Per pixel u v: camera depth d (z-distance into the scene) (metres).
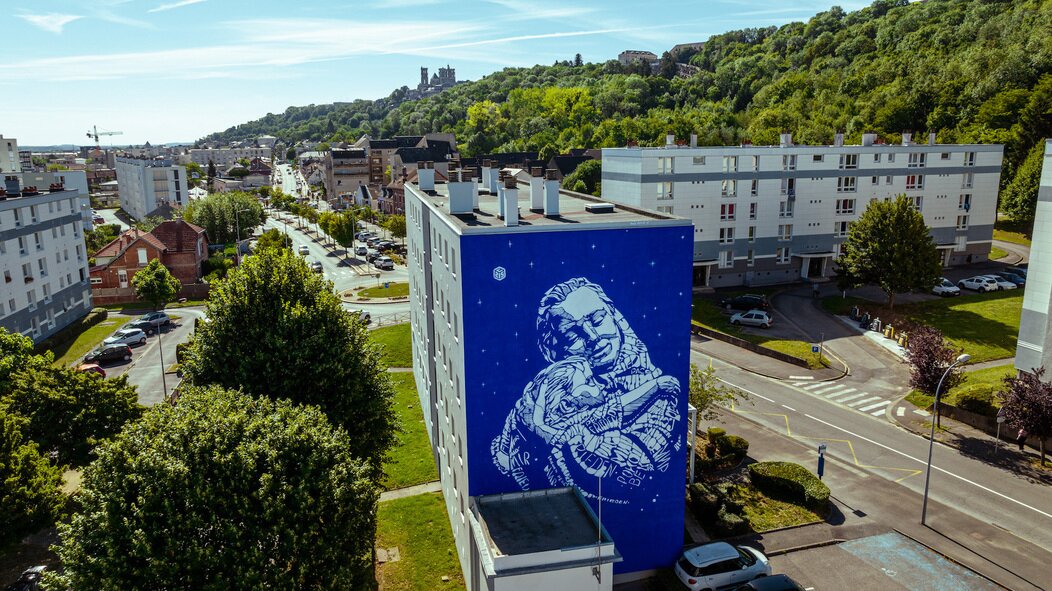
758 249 77.75
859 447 41.00
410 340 65.31
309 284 35.91
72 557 21.41
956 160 82.31
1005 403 38.31
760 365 55.78
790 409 47.03
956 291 72.06
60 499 30.45
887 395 49.22
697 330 64.25
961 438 41.94
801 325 64.94
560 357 27.23
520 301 26.50
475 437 27.23
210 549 21.19
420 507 35.50
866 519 33.06
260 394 32.28
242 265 35.97
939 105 124.00
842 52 195.62
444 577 29.59
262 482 22.83
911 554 30.27
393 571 30.09
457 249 26.41
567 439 27.94
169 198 178.50
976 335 59.72
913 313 66.31
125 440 24.27
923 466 38.47
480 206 35.19
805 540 31.47
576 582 23.67
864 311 67.75
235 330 33.66
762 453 40.31
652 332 27.92
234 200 132.38
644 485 29.09
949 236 84.56
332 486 24.22
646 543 29.69
